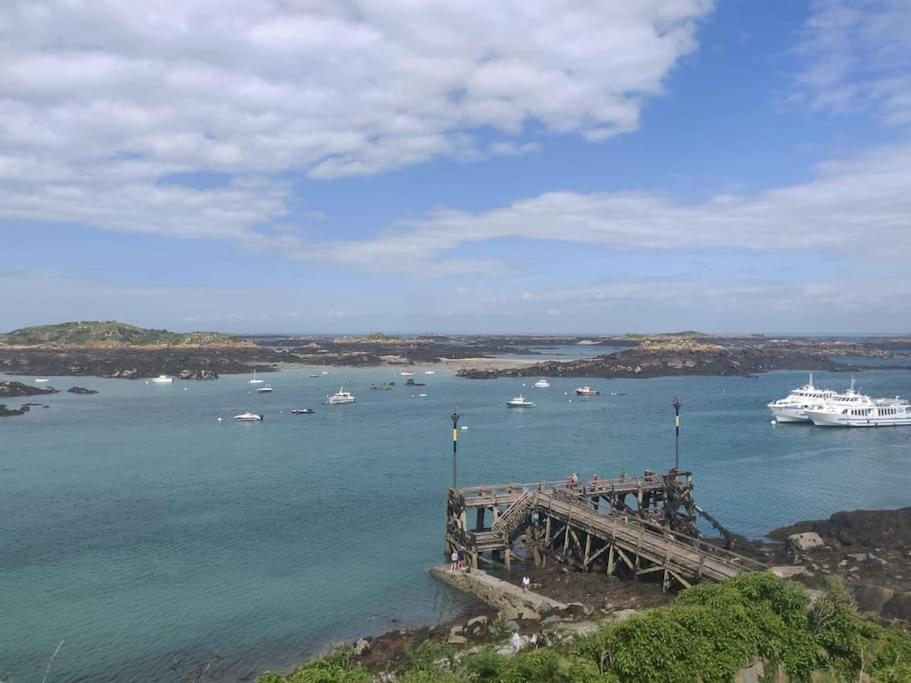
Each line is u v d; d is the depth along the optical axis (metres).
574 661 22.09
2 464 85.19
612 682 20.98
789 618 24.55
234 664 35.72
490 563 51.38
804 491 74.44
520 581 47.16
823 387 191.88
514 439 106.62
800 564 46.12
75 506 65.19
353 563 50.88
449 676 24.34
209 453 93.56
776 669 22.98
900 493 73.81
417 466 85.00
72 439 104.62
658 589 42.88
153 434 110.31
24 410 137.50
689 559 40.97
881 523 53.84
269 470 82.38
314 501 67.62
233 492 71.19
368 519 61.69
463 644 35.41
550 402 160.62
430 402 160.12
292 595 44.88
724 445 102.62
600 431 115.50
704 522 63.09
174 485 74.25
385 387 194.38
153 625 40.06
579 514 49.62
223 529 58.44
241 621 40.84
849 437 111.06
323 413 138.88
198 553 52.56
